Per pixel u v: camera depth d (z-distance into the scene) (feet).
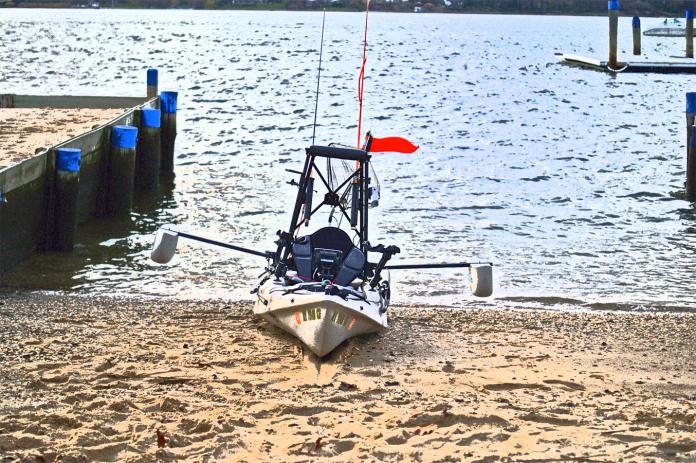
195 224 61.31
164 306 41.96
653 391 30.66
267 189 73.72
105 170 62.54
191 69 201.87
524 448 24.04
